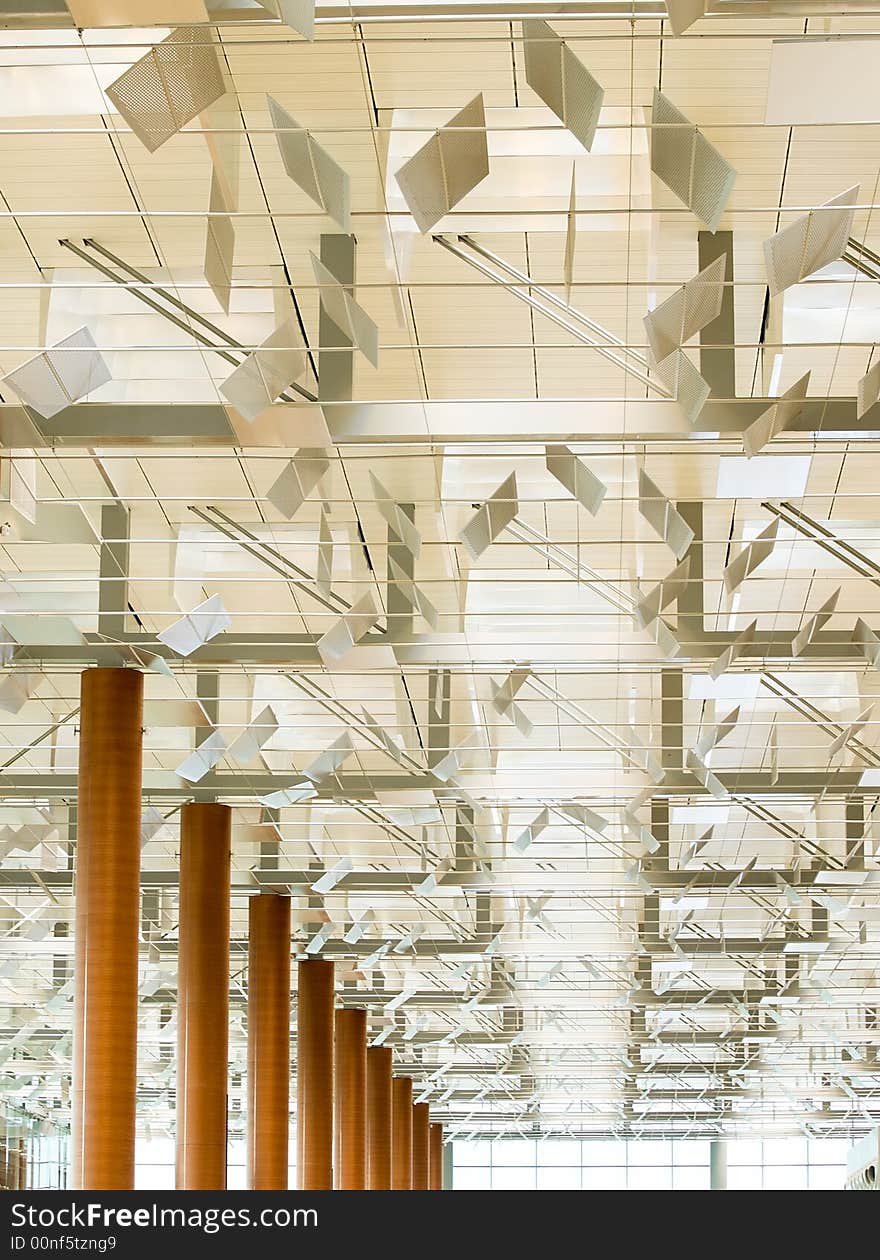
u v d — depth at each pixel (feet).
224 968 118.32
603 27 54.34
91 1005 89.86
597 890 159.02
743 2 46.37
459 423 68.18
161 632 88.53
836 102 48.47
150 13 46.42
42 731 123.24
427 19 49.08
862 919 159.02
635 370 68.39
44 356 62.69
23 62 52.90
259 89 57.67
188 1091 115.24
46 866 137.69
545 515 86.22
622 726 112.06
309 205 63.16
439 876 152.25
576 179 58.90
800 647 92.73
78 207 65.16
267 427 68.28
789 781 116.06
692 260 66.39
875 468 83.76
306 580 94.02
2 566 96.73
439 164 51.44
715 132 59.93
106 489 85.87
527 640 96.07
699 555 91.45
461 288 69.00
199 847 119.34
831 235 53.98
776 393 68.80
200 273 67.67
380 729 108.58
